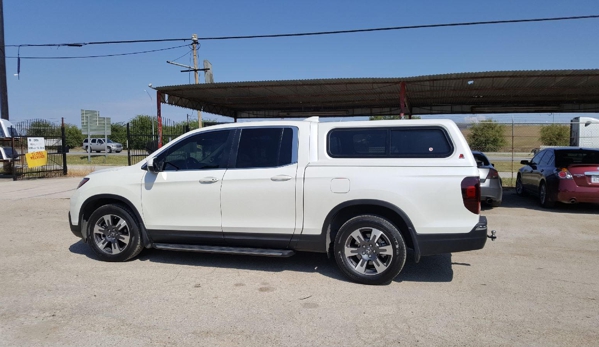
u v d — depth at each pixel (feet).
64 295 16.38
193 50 88.99
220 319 14.29
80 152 157.79
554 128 95.30
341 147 18.26
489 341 12.78
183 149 20.11
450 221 16.67
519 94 49.24
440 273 19.20
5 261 20.83
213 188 18.98
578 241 25.23
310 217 17.90
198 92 49.08
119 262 20.59
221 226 19.01
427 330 13.48
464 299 16.06
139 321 14.14
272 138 18.98
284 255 18.07
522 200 42.11
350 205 17.43
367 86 44.57
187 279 18.28
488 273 19.21
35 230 27.94
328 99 55.31
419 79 39.34
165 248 19.63
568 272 19.39
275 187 18.22
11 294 16.46
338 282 17.90
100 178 20.75
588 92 47.06
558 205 38.73
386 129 17.94
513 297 16.26
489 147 95.09
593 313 14.80
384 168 17.30
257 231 18.58
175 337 13.04
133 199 20.08
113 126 173.27
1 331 13.38
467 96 51.52
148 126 107.86
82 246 23.77
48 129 68.74
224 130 19.75
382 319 14.29
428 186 16.79
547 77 37.88
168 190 19.61
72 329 13.55
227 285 17.54
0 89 68.90
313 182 17.80
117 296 16.30
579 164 33.73
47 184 55.88
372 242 17.40
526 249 23.41
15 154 62.08
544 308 15.23
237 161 19.11
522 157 92.68
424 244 16.85
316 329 13.56
